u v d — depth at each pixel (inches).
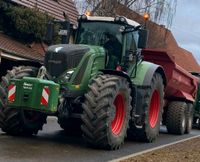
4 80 393.4
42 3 922.1
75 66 391.2
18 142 374.9
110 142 378.3
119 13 1072.2
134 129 466.3
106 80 378.6
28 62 412.8
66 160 316.5
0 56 703.7
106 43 440.1
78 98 390.6
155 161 344.2
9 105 369.1
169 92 605.9
